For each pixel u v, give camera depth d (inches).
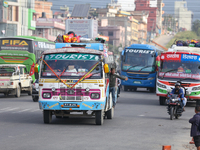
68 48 778.2
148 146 562.6
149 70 1932.8
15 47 1723.7
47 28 5147.6
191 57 1279.5
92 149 527.8
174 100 925.2
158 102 1423.5
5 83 1519.4
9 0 3865.7
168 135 676.7
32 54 1718.8
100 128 737.0
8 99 1467.8
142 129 741.3
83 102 748.6
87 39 1127.0
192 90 1244.5
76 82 749.9
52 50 779.4
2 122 807.7
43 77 762.8
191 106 1337.4
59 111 772.0
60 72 761.0
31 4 4215.1
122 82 1964.8
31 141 581.0
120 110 1109.7
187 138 650.2
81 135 645.3
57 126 753.6
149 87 1956.2
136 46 1983.3
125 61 1967.3
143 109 1154.0
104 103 757.9
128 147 549.3
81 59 767.7
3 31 3791.8
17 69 1565.0
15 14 3929.6
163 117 966.4
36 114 972.6
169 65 1289.4
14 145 546.9
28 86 1681.8
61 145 551.5
